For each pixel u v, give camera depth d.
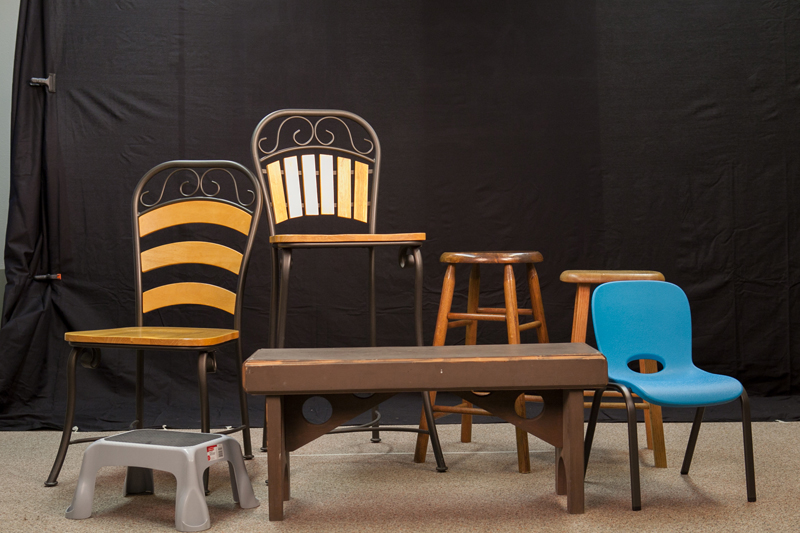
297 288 3.27
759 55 3.32
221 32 3.29
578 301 2.16
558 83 3.31
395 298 3.29
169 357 3.18
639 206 3.29
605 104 3.31
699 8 3.32
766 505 1.71
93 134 3.23
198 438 1.68
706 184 3.30
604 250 3.29
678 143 3.30
